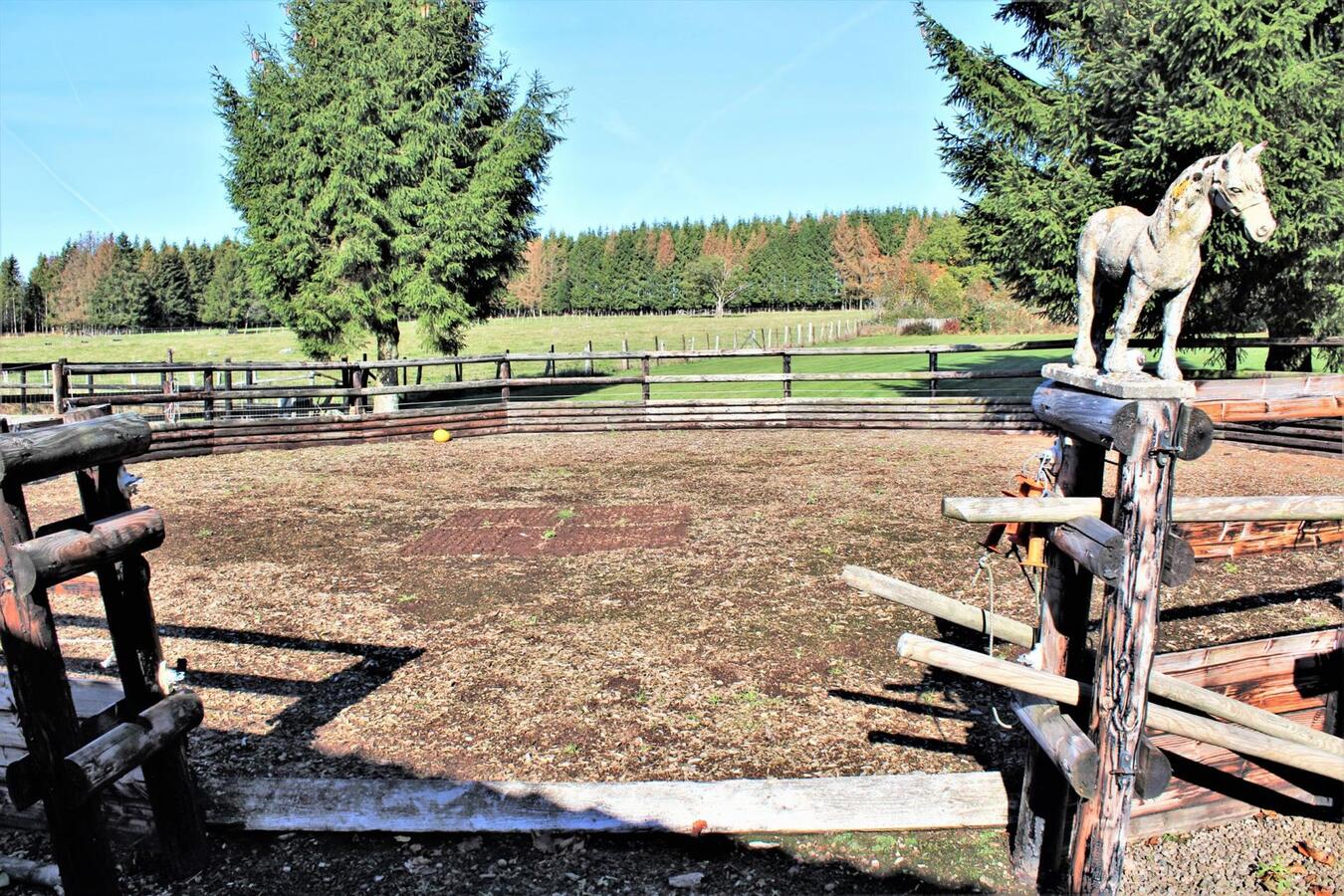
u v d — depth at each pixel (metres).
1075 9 12.36
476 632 5.59
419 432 14.62
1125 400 2.63
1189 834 3.51
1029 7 14.85
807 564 6.87
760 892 3.13
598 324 72.19
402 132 19.14
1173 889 3.17
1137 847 3.42
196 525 8.62
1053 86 12.94
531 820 3.43
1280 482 9.31
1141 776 2.79
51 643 2.73
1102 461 3.02
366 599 6.28
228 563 7.25
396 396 18.41
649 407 15.05
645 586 6.44
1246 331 13.58
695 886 3.17
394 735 4.26
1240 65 10.25
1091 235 3.86
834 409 14.54
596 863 3.31
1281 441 11.29
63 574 2.76
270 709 4.55
